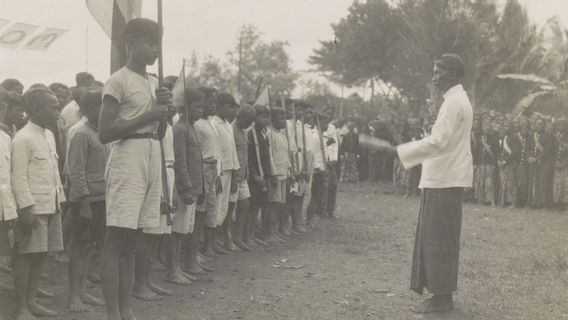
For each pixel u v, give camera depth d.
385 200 16.83
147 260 6.29
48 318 5.45
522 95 25.31
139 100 4.93
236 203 8.93
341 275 7.59
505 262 8.34
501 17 26.62
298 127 10.91
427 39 27.72
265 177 9.46
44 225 5.43
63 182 7.81
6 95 5.64
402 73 34.75
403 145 6.00
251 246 9.31
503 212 14.55
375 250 9.31
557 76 23.09
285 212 10.42
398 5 30.11
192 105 7.00
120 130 4.73
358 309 6.01
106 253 4.91
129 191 4.84
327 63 40.78
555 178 15.01
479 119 16.95
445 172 5.80
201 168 7.07
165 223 6.30
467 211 14.78
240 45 55.72
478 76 26.22
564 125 15.03
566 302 6.28
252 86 55.19
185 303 6.13
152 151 5.04
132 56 5.00
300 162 10.80
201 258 7.95
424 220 5.90
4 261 7.22
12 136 6.40
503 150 15.92
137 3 5.51
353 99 43.16
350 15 39.16
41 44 6.10
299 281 7.23
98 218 6.03
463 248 9.47
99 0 5.38
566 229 11.48
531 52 25.34
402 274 7.70
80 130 5.93
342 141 22.20
